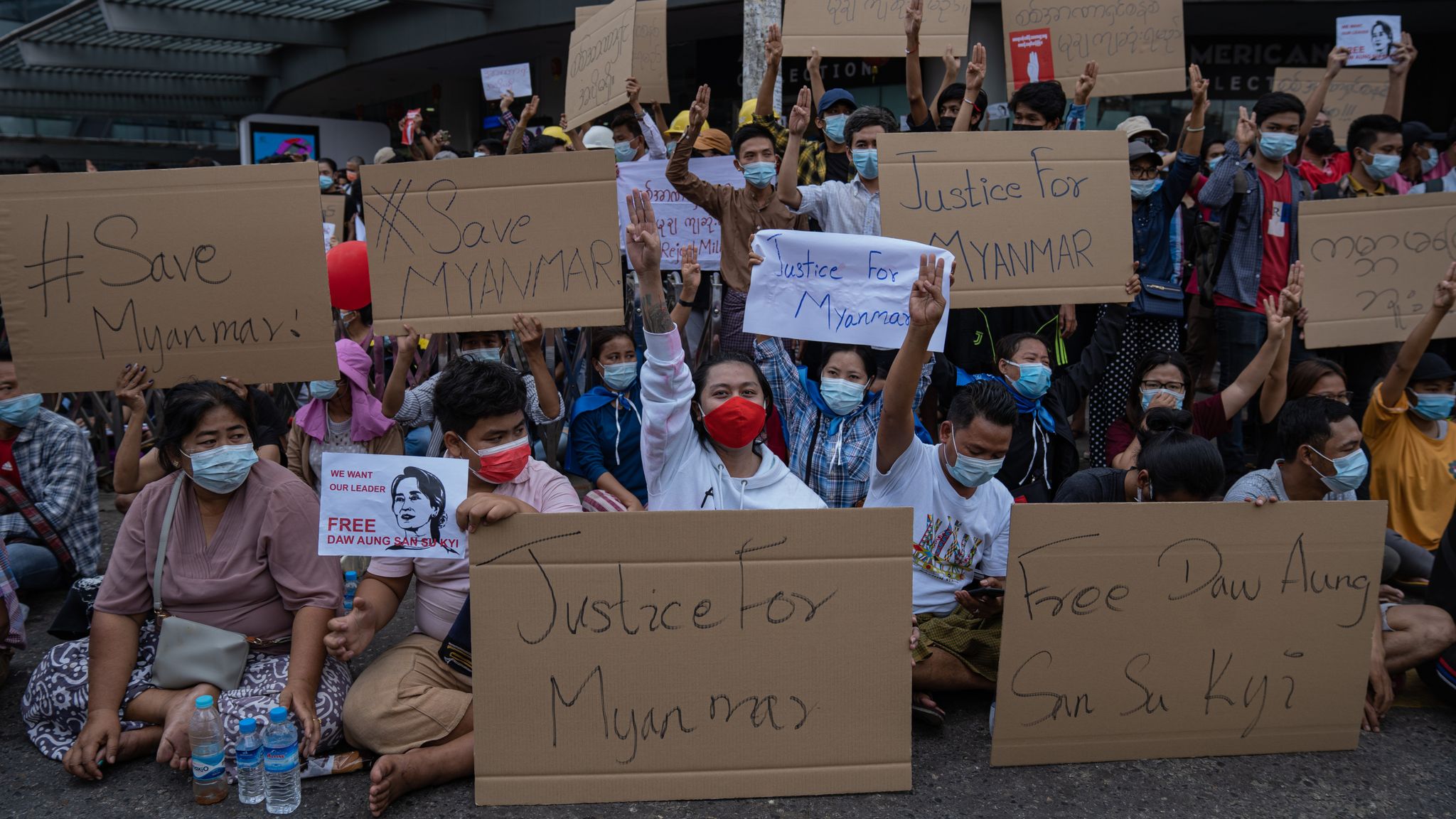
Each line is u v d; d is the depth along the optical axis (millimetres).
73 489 4281
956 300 4254
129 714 3111
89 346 3674
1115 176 4293
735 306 5555
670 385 3148
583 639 2775
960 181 4230
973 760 3111
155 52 16094
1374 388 4777
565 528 2750
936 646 3414
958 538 3502
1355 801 2910
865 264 3760
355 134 16281
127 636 3137
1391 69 6992
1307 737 3168
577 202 3830
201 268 3680
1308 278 4797
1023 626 2977
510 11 12773
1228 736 3129
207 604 3172
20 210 3621
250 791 2820
